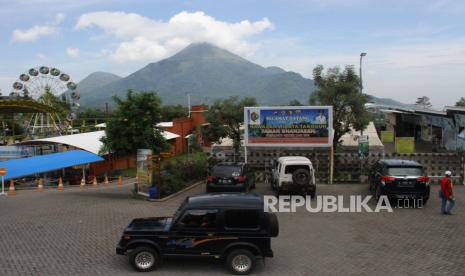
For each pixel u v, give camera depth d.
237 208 9.37
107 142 22.11
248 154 27.47
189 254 9.39
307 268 9.67
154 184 19.88
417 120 53.53
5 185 32.28
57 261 10.03
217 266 9.76
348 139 38.19
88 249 10.97
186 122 61.69
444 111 40.59
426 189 16.59
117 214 15.40
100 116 100.44
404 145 38.78
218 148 35.81
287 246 11.45
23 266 9.66
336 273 9.33
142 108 21.95
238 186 19.28
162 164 23.41
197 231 9.37
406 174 16.67
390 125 64.31
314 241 11.94
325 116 24.19
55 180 34.97
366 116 31.62
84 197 20.50
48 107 55.75
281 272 9.40
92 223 13.87
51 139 39.66
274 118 24.64
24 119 80.94
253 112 24.80
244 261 9.25
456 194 19.70
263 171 26.14
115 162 42.91
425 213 15.61
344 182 24.20
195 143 50.47
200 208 9.45
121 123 21.78
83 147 38.34
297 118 24.45
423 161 25.28
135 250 9.36
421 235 12.53
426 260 10.20
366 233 12.81
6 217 15.10
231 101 36.94
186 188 22.28
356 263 10.01
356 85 32.09
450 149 39.75
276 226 9.30
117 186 30.25
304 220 14.59
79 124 91.81
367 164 24.55
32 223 13.95
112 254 10.57
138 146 21.84
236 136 36.69
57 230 12.93
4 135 65.44
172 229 9.41
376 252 10.88
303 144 24.45
